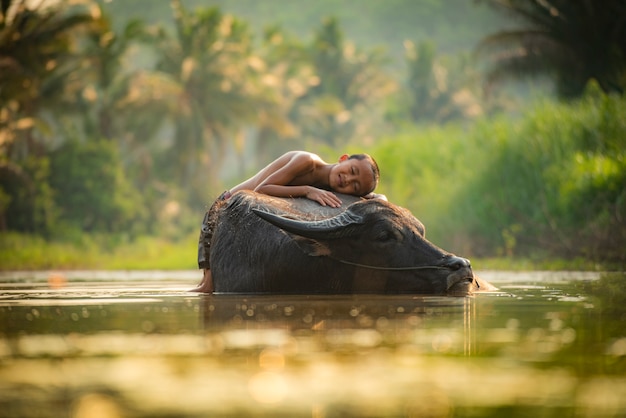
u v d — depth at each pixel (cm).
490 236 5497
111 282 3128
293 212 1877
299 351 950
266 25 18662
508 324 1208
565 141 5494
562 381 799
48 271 6172
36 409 677
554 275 3219
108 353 942
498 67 9631
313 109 18838
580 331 1132
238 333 1095
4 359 909
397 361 891
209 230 2067
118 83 14712
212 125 16275
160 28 15975
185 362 882
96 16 11069
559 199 4956
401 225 1775
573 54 9094
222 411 675
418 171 7000
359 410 681
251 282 1883
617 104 5597
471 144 6362
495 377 815
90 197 12619
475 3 9769
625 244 4044
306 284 1814
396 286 1766
